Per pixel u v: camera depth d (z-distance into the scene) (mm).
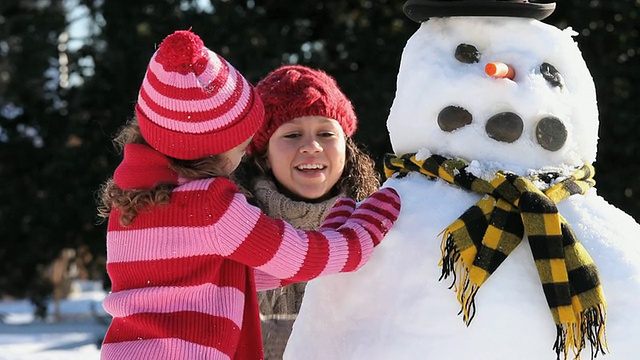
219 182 2535
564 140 2619
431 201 2609
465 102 2615
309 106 3186
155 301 2504
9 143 10016
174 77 2508
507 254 2455
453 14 2680
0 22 10258
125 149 2627
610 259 2510
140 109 2598
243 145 2668
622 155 8688
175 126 2510
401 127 2730
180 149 2533
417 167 2676
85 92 9414
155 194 2502
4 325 11875
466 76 2625
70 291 15961
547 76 2637
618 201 8484
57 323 12328
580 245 2479
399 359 2469
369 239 2562
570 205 2578
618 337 2455
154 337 2471
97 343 8938
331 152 3201
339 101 3273
